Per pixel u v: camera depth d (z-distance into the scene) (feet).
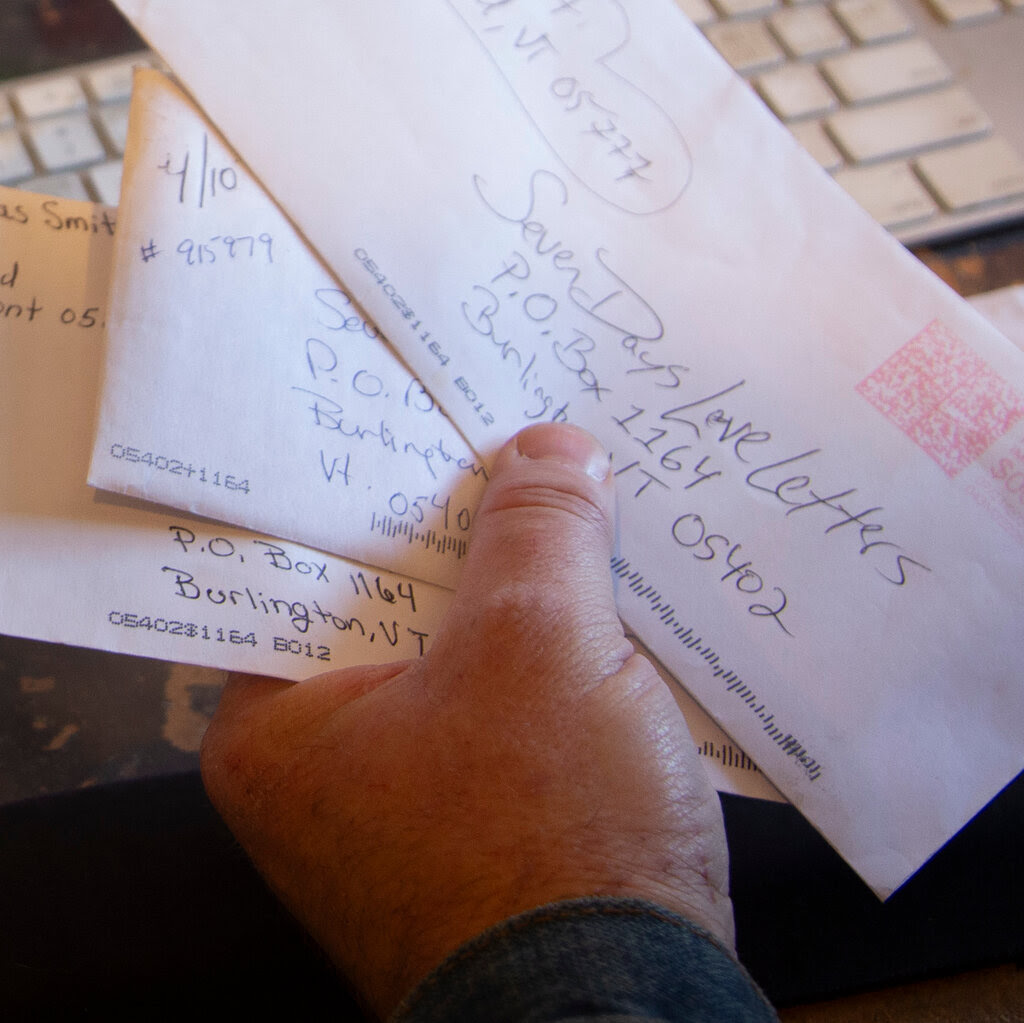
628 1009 0.76
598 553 1.10
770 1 1.58
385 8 1.24
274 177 1.17
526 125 1.24
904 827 1.12
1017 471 1.19
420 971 0.93
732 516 1.17
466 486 1.16
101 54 1.55
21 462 1.09
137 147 1.14
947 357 1.21
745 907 1.28
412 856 0.97
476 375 1.18
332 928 1.03
